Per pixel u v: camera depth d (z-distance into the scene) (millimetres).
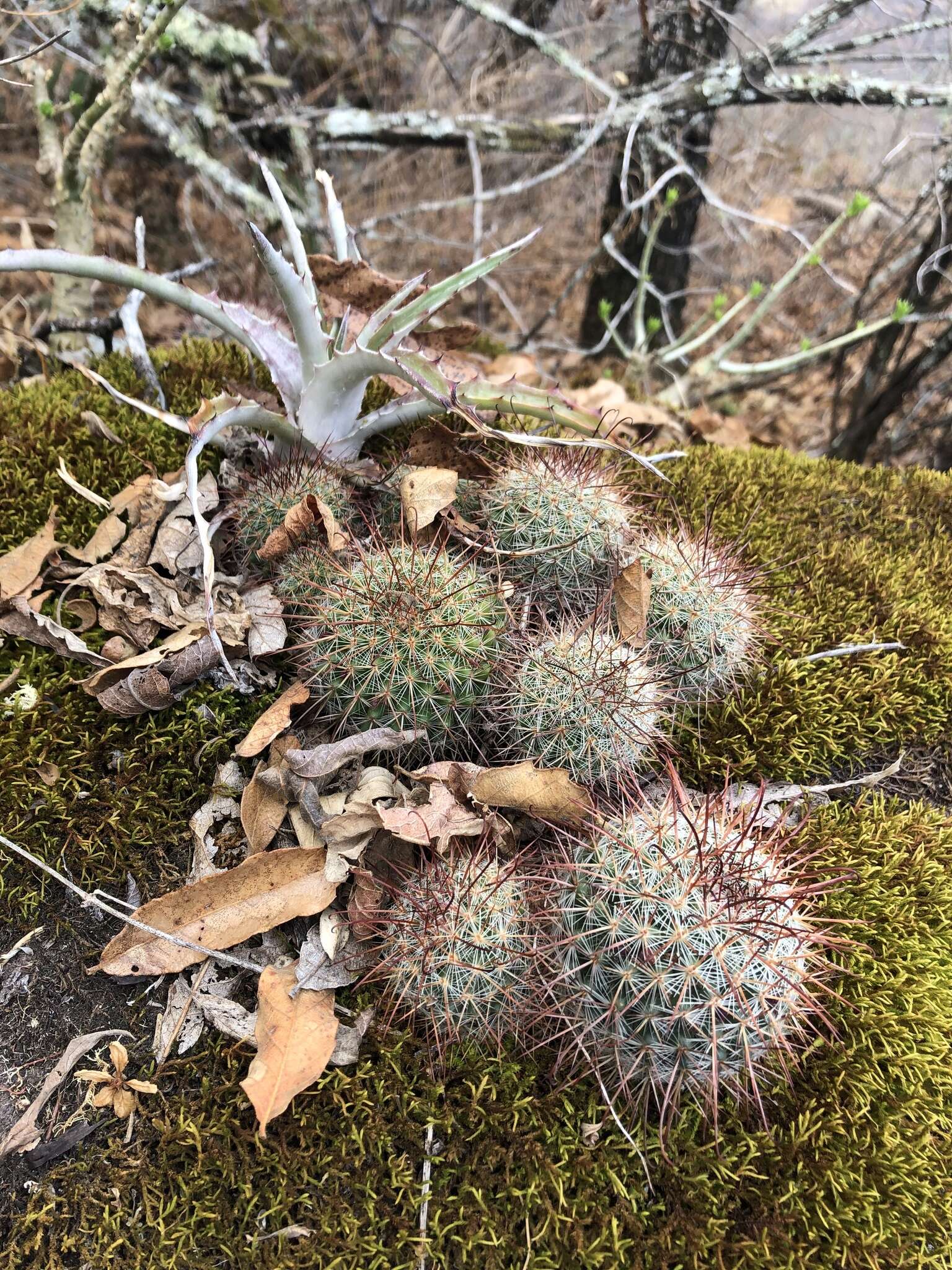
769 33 869
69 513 427
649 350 931
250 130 851
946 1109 321
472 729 345
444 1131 295
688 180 856
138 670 350
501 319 1030
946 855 381
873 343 830
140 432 477
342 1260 274
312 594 355
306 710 356
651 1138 297
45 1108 295
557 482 371
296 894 312
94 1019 310
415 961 287
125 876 333
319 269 415
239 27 886
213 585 352
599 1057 286
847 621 463
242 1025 304
